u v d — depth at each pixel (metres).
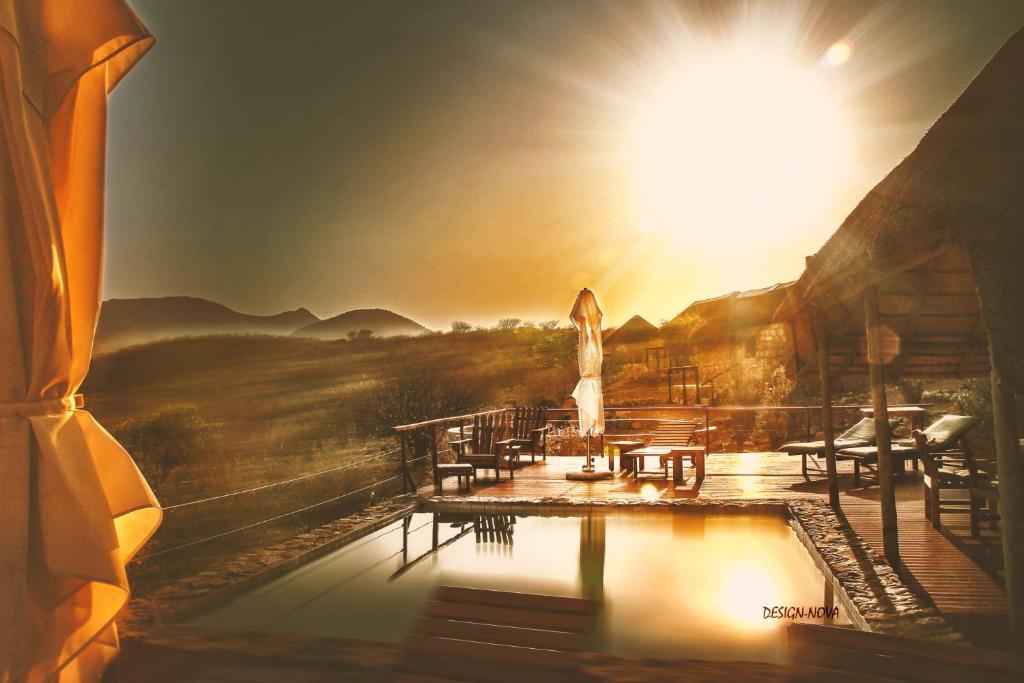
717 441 16.94
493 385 28.28
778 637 4.43
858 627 4.61
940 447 8.64
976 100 3.95
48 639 2.16
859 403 18.77
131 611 4.86
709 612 4.94
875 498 8.75
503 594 2.83
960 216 3.66
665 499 8.95
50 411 2.13
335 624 4.84
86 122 2.36
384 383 21.91
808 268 6.54
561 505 8.81
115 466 2.29
